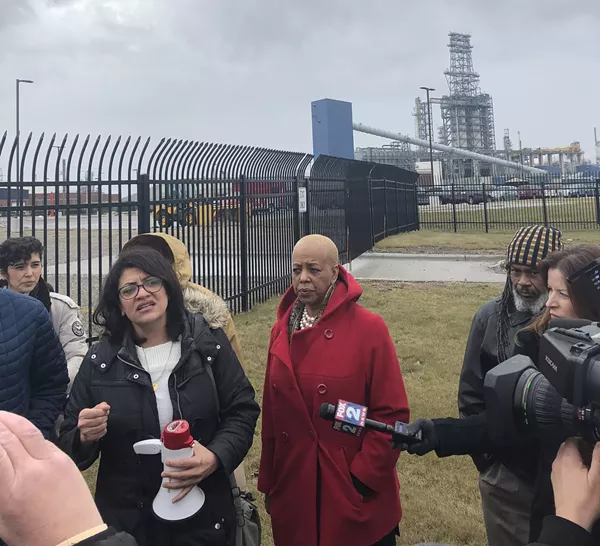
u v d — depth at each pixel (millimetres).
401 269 12695
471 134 114500
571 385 1111
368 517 2178
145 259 2129
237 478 2564
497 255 14359
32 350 2402
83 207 5488
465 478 3754
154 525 2010
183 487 1916
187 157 7039
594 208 24359
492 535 2217
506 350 2230
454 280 11242
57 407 2527
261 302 9133
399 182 20781
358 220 14336
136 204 6102
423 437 1550
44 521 859
